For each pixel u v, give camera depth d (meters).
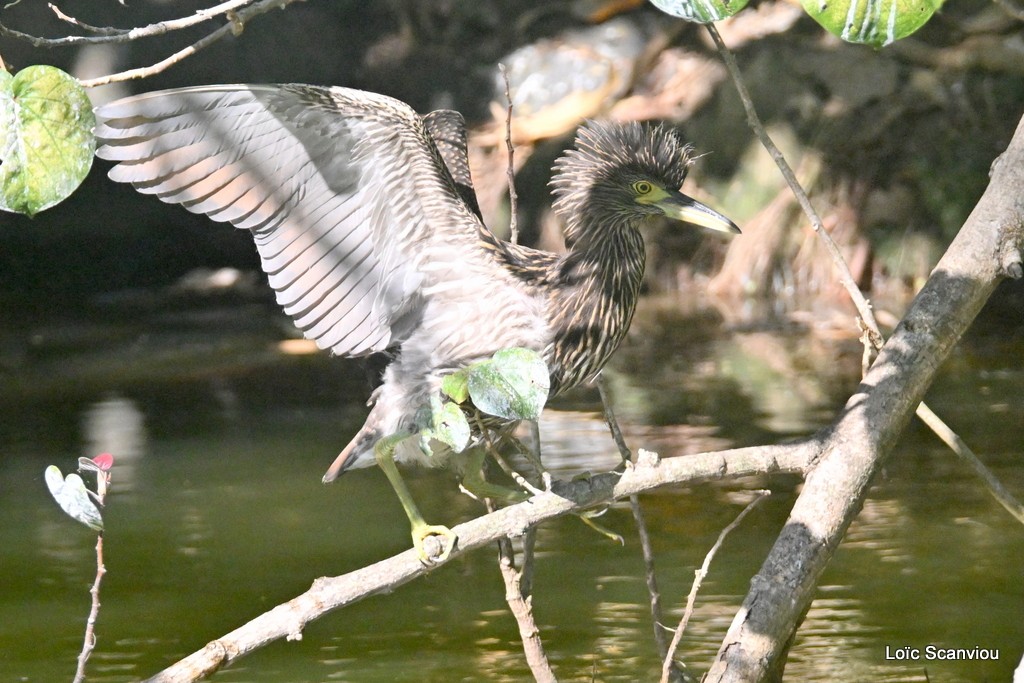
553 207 7.54
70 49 21.53
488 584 9.97
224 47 22.12
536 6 22.62
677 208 7.20
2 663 8.54
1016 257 7.15
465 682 8.21
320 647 8.88
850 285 7.25
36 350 17.97
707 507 11.39
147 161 6.36
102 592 9.81
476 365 5.69
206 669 5.58
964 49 20.16
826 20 4.79
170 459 13.05
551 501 6.21
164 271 22.81
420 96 22.53
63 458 13.09
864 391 6.89
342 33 23.02
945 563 9.79
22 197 5.18
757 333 17.66
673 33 21.72
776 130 20.52
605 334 7.27
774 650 6.23
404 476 12.66
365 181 6.73
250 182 6.55
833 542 6.49
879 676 8.04
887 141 20.11
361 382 16.00
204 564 10.35
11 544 10.85
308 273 6.77
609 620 9.05
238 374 16.48
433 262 6.95
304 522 11.30
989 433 12.70
